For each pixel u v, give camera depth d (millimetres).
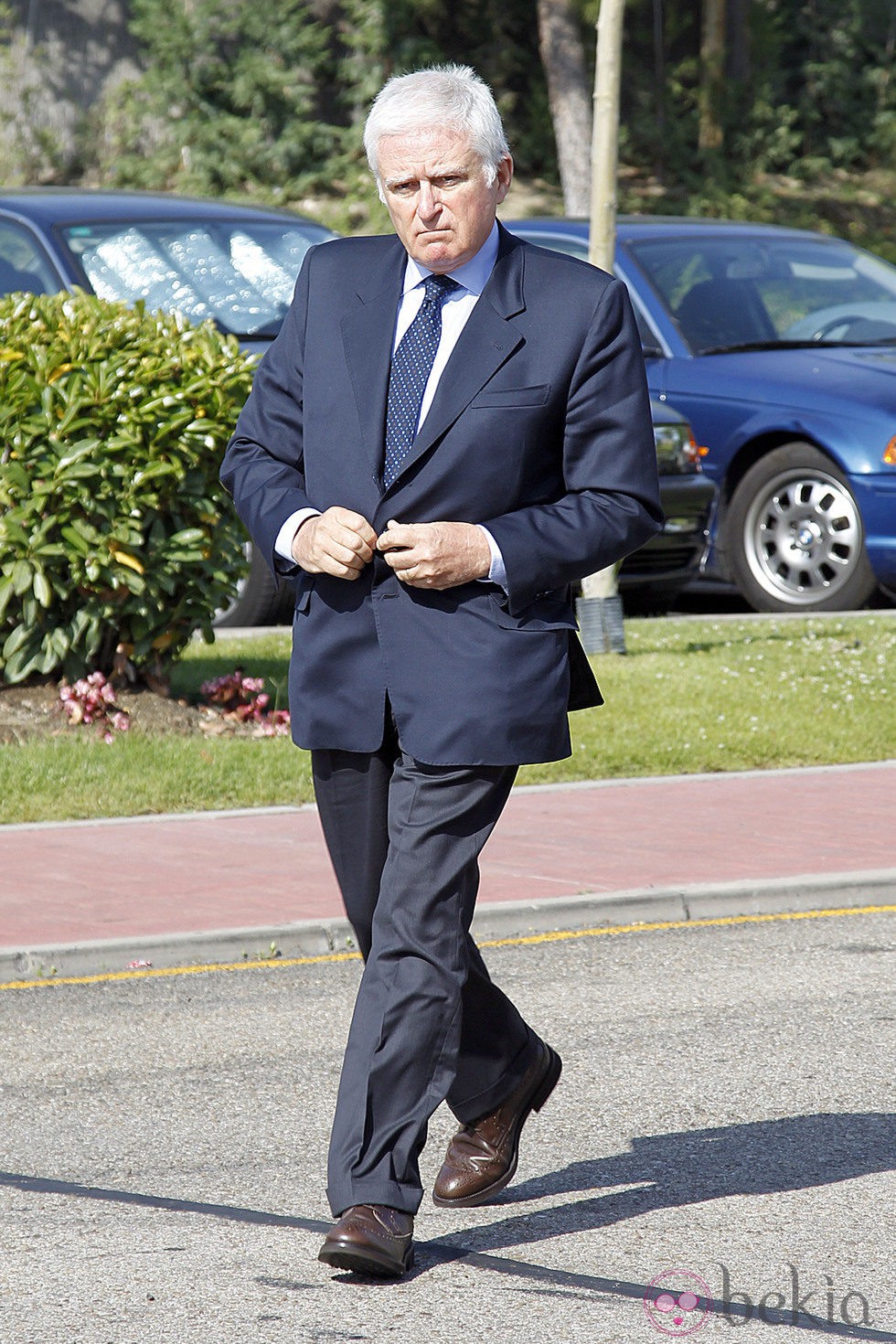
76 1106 7363
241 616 17422
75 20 51812
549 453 5715
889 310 20422
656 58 57250
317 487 5703
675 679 15367
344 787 5855
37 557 13125
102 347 13234
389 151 5539
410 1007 5605
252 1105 7371
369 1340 5285
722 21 55656
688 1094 7453
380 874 5918
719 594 22172
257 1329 5363
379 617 5637
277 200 49844
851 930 10000
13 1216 6270
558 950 9586
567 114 50562
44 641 13508
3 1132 7086
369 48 51531
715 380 19078
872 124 60812
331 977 9141
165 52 50344
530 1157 6836
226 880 10492
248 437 6008
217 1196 6453
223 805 12289
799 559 18750
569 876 10570
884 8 61344
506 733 5551
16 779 12250
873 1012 8523
